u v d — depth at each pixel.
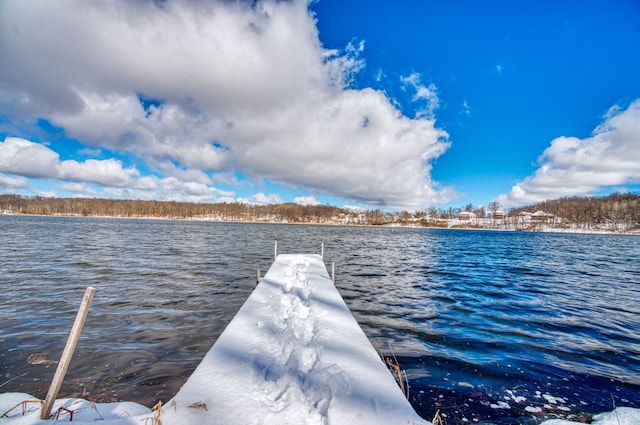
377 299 11.01
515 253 31.80
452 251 32.06
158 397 4.71
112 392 4.82
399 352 6.46
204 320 8.26
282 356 4.07
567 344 7.02
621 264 24.02
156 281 12.93
